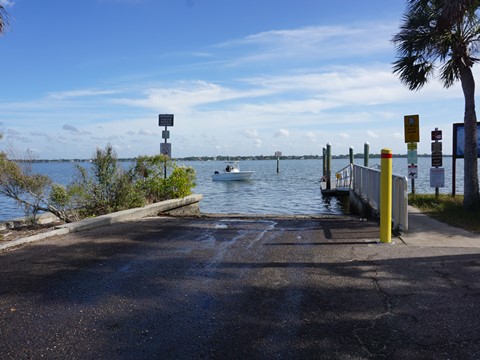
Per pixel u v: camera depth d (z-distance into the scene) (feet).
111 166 40.50
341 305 14.75
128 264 20.22
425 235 26.09
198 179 186.70
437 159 47.70
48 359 11.21
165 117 52.85
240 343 12.03
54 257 21.56
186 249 23.30
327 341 12.10
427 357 11.18
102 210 39.22
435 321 13.32
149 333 12.71
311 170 289.74
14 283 17.43
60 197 36.19
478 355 11.22
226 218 36.55
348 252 22.00
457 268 18.74
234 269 19.22
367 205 39.83
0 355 11.42
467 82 37.45
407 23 39.17
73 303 15.17
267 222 33.45
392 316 13.76
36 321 13.64
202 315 14.02
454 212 35.45
